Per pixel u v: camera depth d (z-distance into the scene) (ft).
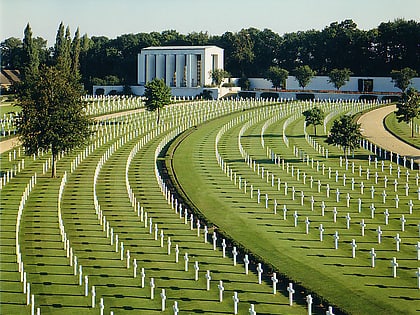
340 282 207.82
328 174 387.34
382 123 618.03
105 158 438.81
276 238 257.96
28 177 382.01
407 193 333.01
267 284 208.74
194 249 246.06
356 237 257.75
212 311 187.01
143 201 325.42
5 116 655.35
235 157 450.71
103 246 248.93
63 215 295.28
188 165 421.59
